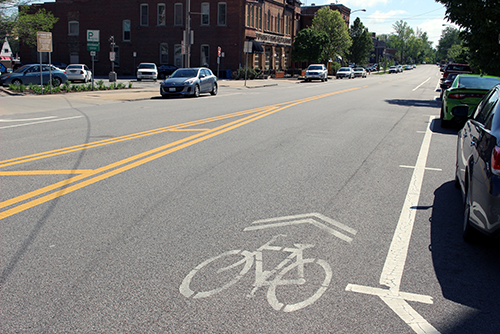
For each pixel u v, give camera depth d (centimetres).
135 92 2712
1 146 973
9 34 4519
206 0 5181
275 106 1923
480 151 473
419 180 748
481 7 2155
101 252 443
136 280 389
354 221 546
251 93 2909
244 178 728
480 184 445
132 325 324
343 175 768
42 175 726
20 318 331
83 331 316
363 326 327
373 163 868
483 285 395
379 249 465
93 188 657
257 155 908
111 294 365
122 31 5603
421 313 347
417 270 420
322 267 420
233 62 5194
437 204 621
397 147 1043
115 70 5716
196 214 555
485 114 557
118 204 588
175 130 1212
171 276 397
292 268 416
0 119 1426
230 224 523
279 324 328
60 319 330
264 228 514
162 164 814
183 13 5319
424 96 2864
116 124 1327
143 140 1054
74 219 531
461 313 348
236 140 1073
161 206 582
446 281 400
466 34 2281
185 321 329
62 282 383
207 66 5284
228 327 323
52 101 2028
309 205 600
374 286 387
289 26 6569
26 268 408
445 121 1365
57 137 1091
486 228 429
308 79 5166
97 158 855
